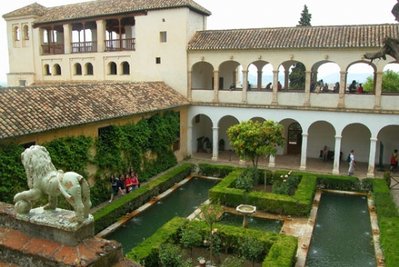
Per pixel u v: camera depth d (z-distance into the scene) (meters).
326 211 19.56
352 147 29.11
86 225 4.54
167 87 29.28
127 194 19.67
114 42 36.72
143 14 30.14
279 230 16.91
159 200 20.94
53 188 4.86
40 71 35.59
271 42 26.33
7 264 4.55
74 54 33.41
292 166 27.02
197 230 14.02
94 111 19.50
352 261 14.21
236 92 27.95
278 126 20.92
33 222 4.64
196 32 30.25
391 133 27.67
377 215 17.86
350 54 24.31
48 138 16.50
